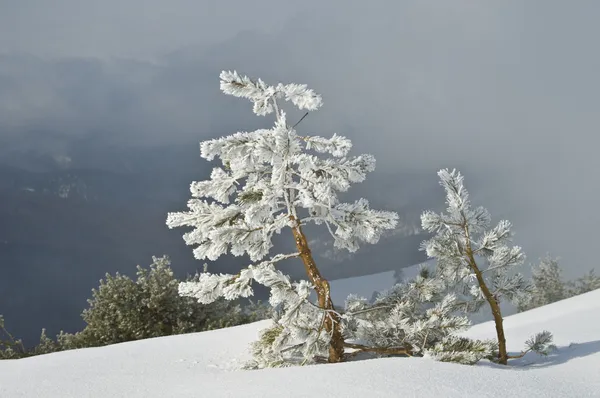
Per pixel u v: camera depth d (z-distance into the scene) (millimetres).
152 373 5574
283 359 6199
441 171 6633
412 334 6457
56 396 4469
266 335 6945
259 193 6418
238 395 3961
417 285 7180
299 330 6129
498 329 6445
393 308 7094
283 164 5941
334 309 6906
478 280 6453
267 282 6047
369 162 6461
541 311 11633
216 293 6703
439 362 4938
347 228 6293
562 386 4324
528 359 6598
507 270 6641
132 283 16094
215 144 6402
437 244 6504
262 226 6504
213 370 5828
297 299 6137
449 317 6680
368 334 6840
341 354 6348
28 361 6816
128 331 15367
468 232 6508
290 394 3869
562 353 6613
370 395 3793
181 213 6730
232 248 6531
